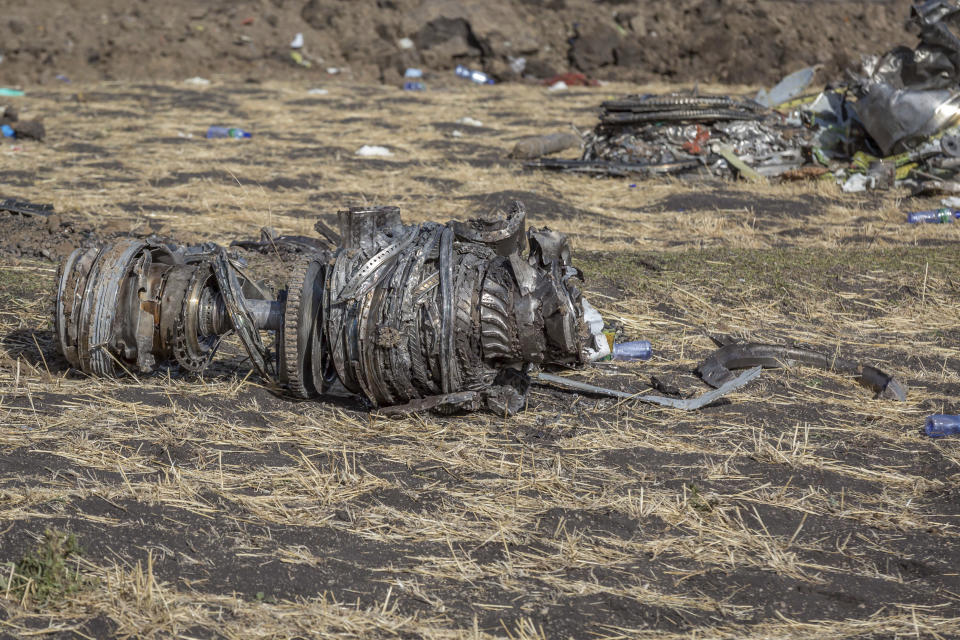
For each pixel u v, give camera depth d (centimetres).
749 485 1775
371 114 6988
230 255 2184
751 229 3847
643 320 2719
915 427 2066
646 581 1449
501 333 1925
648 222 4025
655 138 5009
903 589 1448
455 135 6134
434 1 9912
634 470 1819
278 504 1641
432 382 1978
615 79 9619
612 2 10206
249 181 4634
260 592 1376
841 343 2602
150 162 5022
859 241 3669
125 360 2117
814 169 4750
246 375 2208
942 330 2719
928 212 4019
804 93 5875
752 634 1321
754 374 2239
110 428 1905
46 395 2048
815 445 1958
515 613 1356
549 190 4562
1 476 1677
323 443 1892
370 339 1928
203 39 9438
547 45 9906
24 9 9650
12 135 5784
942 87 4622
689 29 9806
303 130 6241
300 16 9969
